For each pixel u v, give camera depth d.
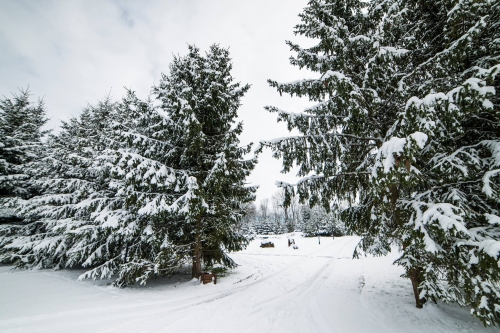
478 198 4.17
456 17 4.14
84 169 11.46
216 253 9.66
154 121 9.12
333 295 7.11
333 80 4.91
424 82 4.88
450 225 3.25
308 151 6.22
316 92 6.43
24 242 11.84
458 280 4.22
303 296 7.14
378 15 5.81
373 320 4.92
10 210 13.56
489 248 3.08
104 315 5.50
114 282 8.12
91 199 9.25
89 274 8.12
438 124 3.91
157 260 7.68
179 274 10.52
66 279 9.39
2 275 10.16
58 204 11.76
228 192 9.58
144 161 7.30
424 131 3.65
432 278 4.41
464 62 4.70
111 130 8.73
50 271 11.05
